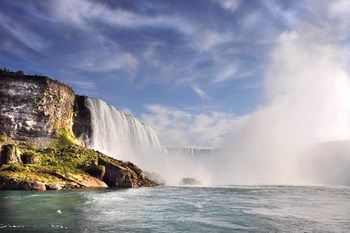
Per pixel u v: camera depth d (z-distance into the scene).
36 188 56.94
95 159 73.62
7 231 25.56
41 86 82.69
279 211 36.94
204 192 61.78
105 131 97.25
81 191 57.00
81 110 94.44
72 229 26.69
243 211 36.72
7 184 56.78
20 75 81.19
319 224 29.42
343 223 29.88
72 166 69.50
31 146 76.75
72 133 90.56
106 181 70.81
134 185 73.12
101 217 32.03
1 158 63.78
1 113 77.44
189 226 28.55
